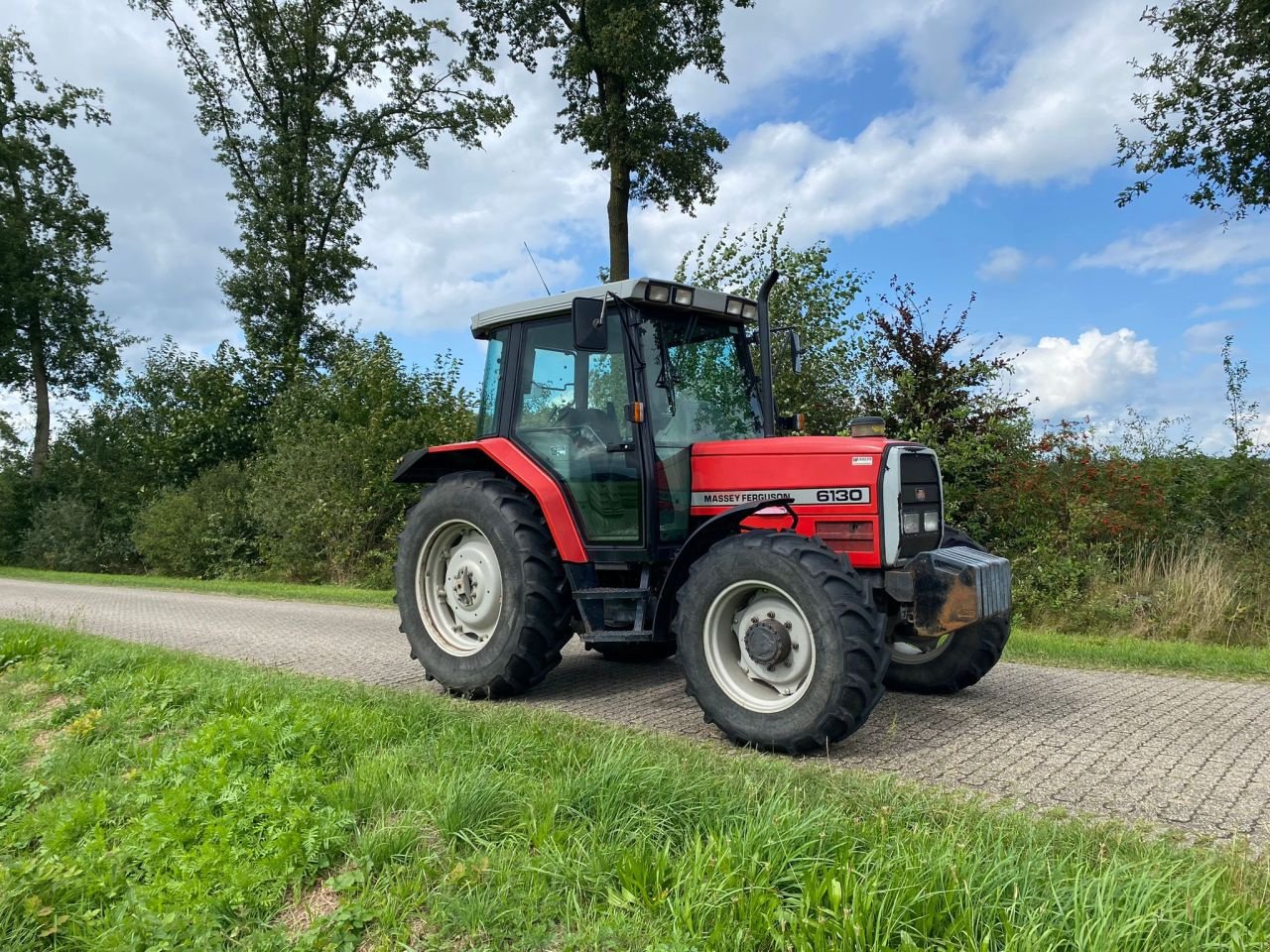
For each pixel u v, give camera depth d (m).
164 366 25.73
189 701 4.78
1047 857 2.46
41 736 4.57
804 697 3.95
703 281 12.43
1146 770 3.71
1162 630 7.80
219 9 24.19
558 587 5.19
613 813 2.85
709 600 4.26
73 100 28.53
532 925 2.36
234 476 19.86
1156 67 13.19
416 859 2.72
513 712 4.52
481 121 25.45
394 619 9.43
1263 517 8.55
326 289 25.55
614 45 17.30
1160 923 2.06
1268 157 12.85
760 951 2.16
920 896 2.18
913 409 10.07
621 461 5.03
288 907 2.63
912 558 4.50
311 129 25.05
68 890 2.77
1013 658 6.43
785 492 4.76
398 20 24.59
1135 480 8.88
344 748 3.70
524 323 5.69
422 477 6.35
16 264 27.00
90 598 12.30
